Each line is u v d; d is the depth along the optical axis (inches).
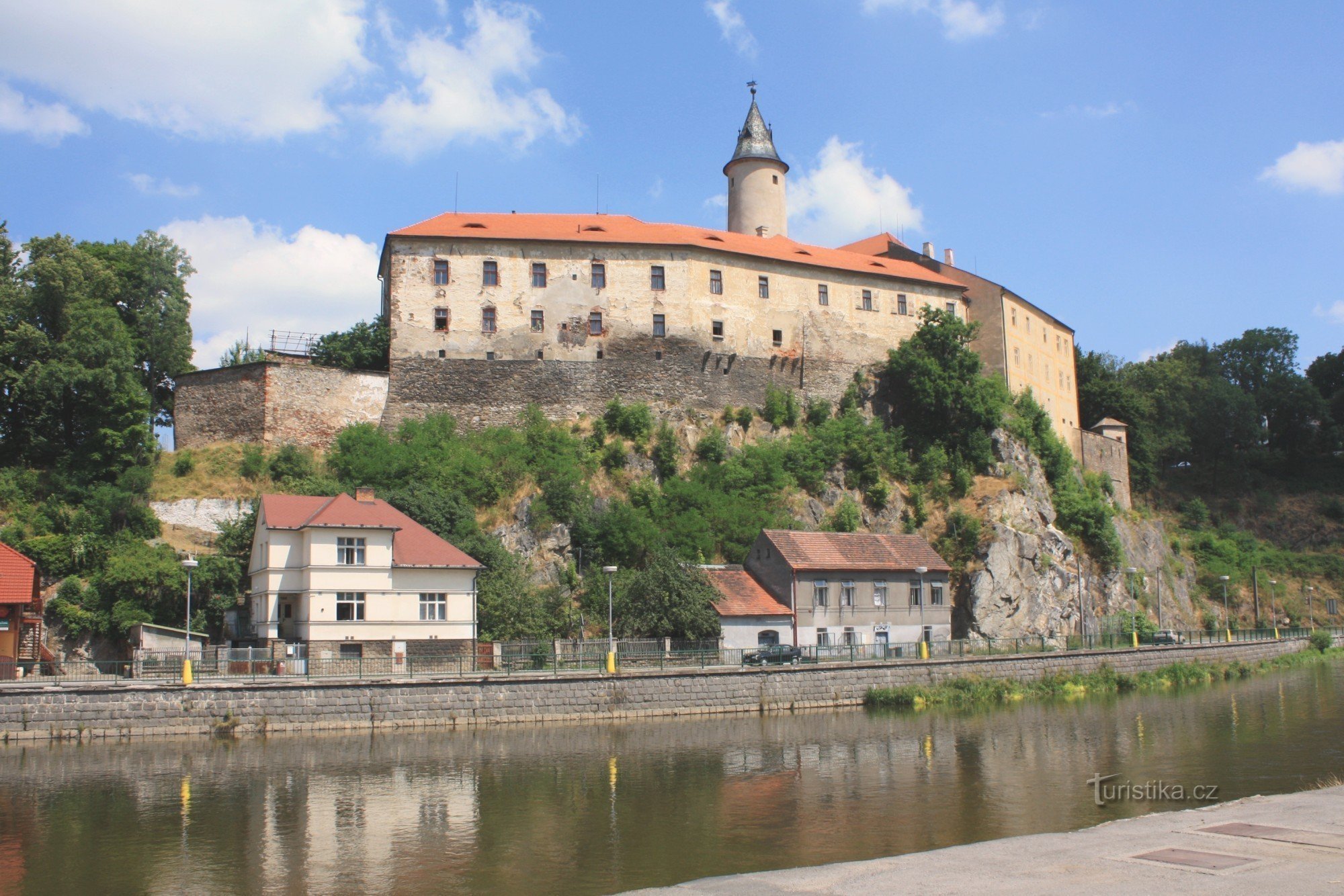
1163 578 4018.2
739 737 1744.6
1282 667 3147.1
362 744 1619.1
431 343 3016.7
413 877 979.3
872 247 4269.2
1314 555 4815.5
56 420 2630.4
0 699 1572.3
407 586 2170.3
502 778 1396.4
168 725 1636.3
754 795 1318.9
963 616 2933.1
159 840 1097.4
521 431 2992.1
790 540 2578.7
